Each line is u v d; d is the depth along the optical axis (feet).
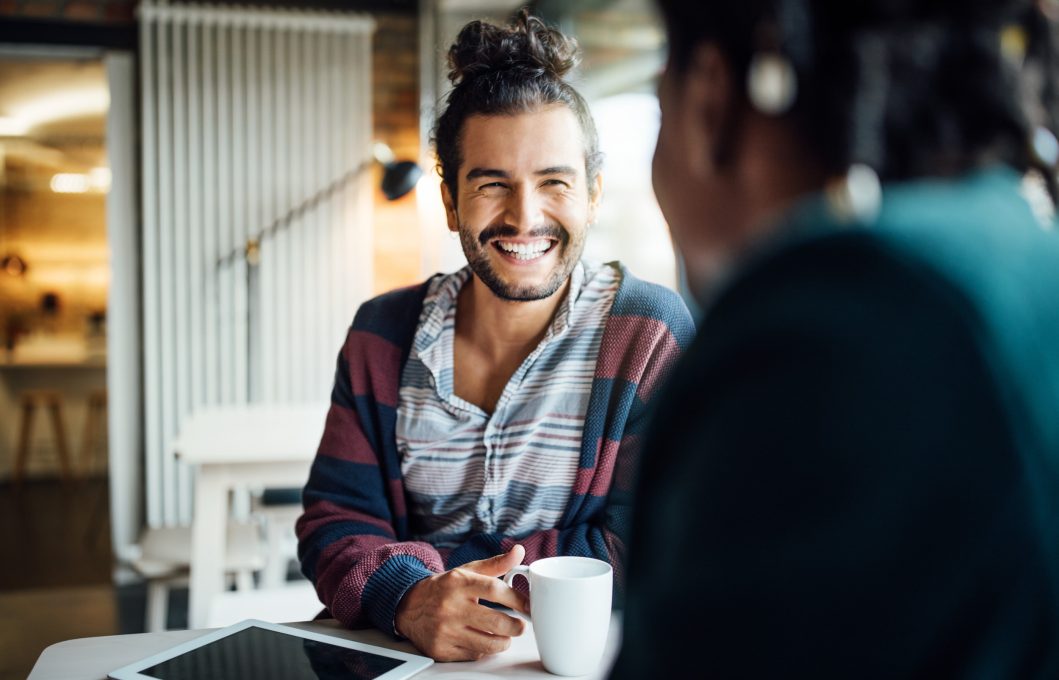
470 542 3.88
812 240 1.31
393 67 14.43
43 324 23.36
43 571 13.30
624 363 3.88
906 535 1.17
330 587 3.62
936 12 1.37
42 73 15.83
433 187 13.92
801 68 1.36
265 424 8.84
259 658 3.11
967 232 1.30
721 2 1.41
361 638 3.42
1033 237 1.35
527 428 3.90
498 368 4.05
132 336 13.76
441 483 4.05
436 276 4.28
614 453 3.86
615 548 3.79
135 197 13.74
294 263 14.06
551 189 3.69
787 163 1.42
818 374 1.21
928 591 1.17
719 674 1.25
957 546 1.17
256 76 13.83
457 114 3.74
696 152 1.52
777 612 1.21
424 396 4.05
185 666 3.03
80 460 21.45
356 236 14.24
